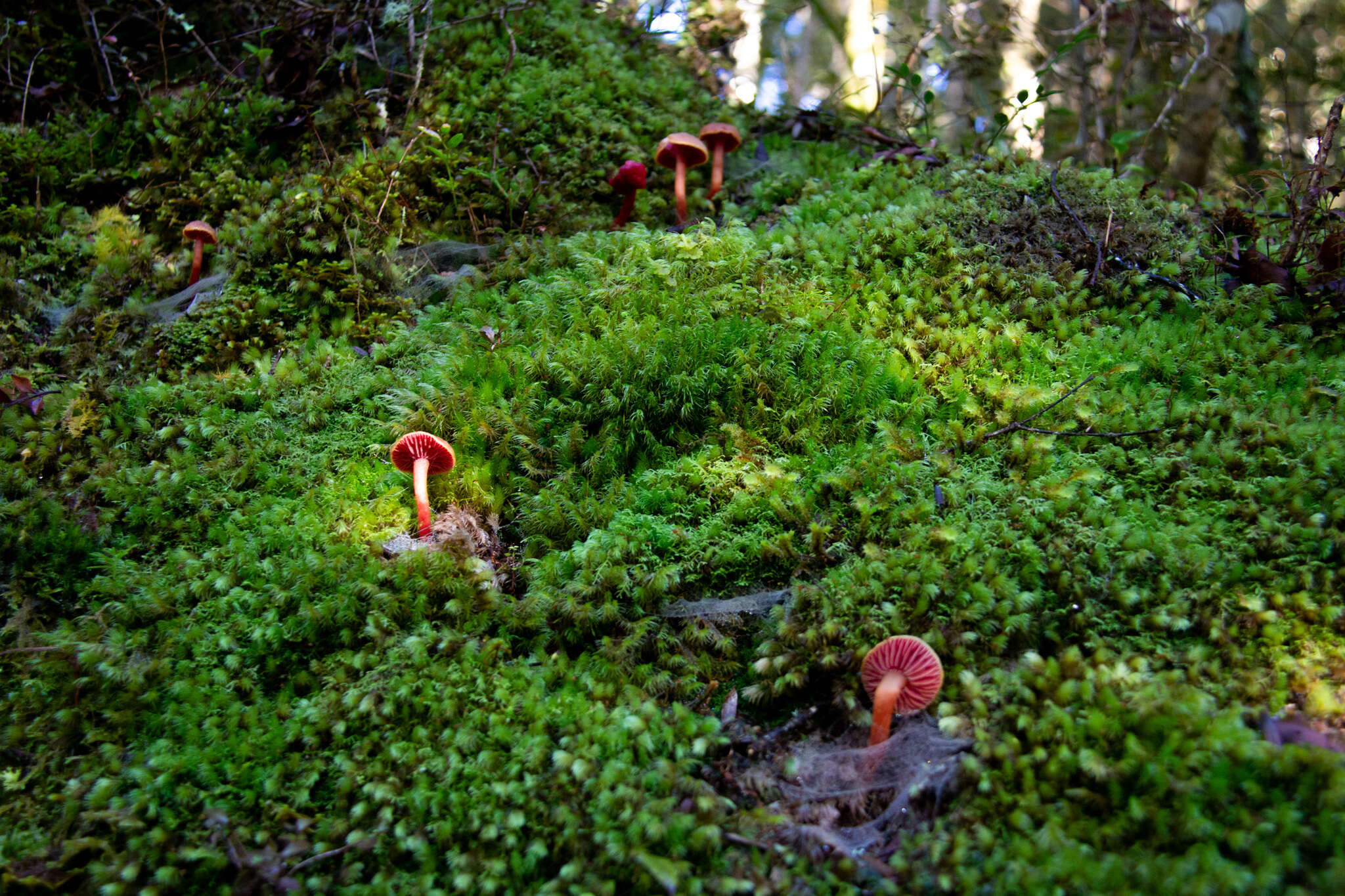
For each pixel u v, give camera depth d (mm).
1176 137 940
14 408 563
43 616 494
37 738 446
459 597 467
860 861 393
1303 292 593
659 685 445
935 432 517
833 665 435
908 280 601
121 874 397
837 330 563
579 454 523
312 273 633
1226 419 504
